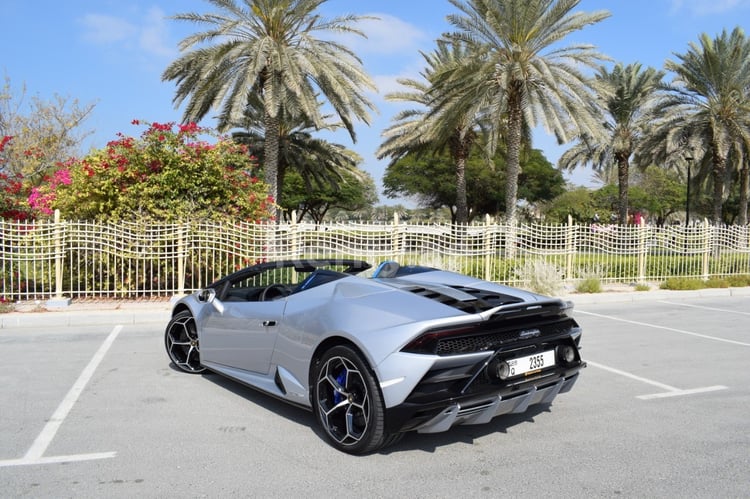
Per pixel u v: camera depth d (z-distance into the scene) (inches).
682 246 602.2
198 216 450.6
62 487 128.9
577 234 547.8
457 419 142.3
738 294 552.4
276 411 184.1
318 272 184.5
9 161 875.4
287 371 171.5
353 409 149.3
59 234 405.1
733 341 313.6
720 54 928.9
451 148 1262.3
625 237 571.8
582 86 732.7
